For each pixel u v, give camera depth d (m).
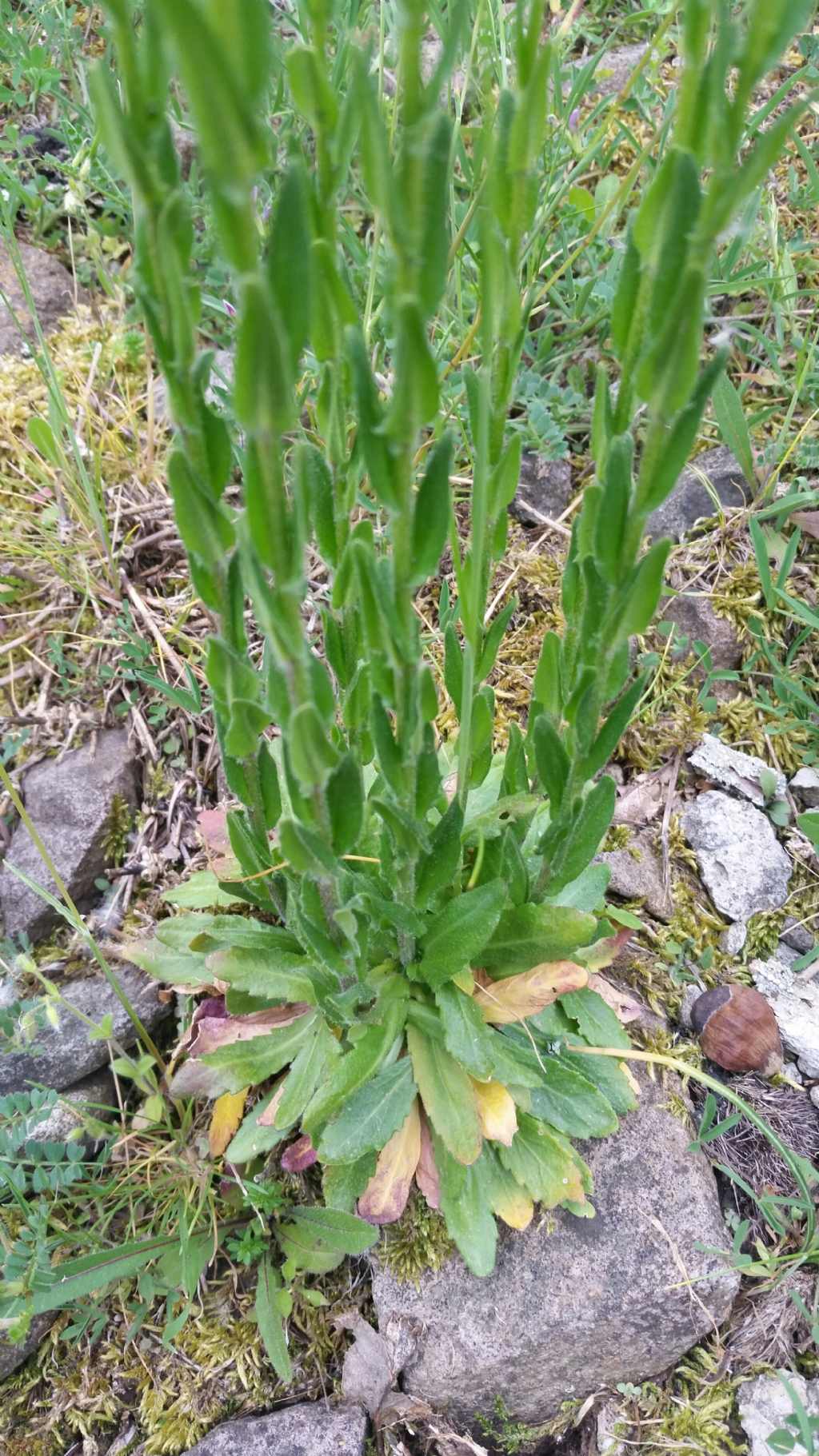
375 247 0.29
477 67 0.29
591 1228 0.26
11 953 0.31
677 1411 0.26
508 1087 0.25
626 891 0.32
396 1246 0.26
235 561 0.17
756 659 0.36
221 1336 0.27
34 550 0.36
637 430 0.38
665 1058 0.26
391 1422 0.26
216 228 0.10
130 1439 0.26
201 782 0.35
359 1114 0.23
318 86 0.12
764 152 0.11
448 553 0.38
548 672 0.21
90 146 0.38
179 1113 0.30
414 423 0.12
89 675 0.36
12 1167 0.27
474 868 0.24
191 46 0.08
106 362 0.42
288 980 0.25
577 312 0.39
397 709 0.16
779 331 0.39
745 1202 0.28
